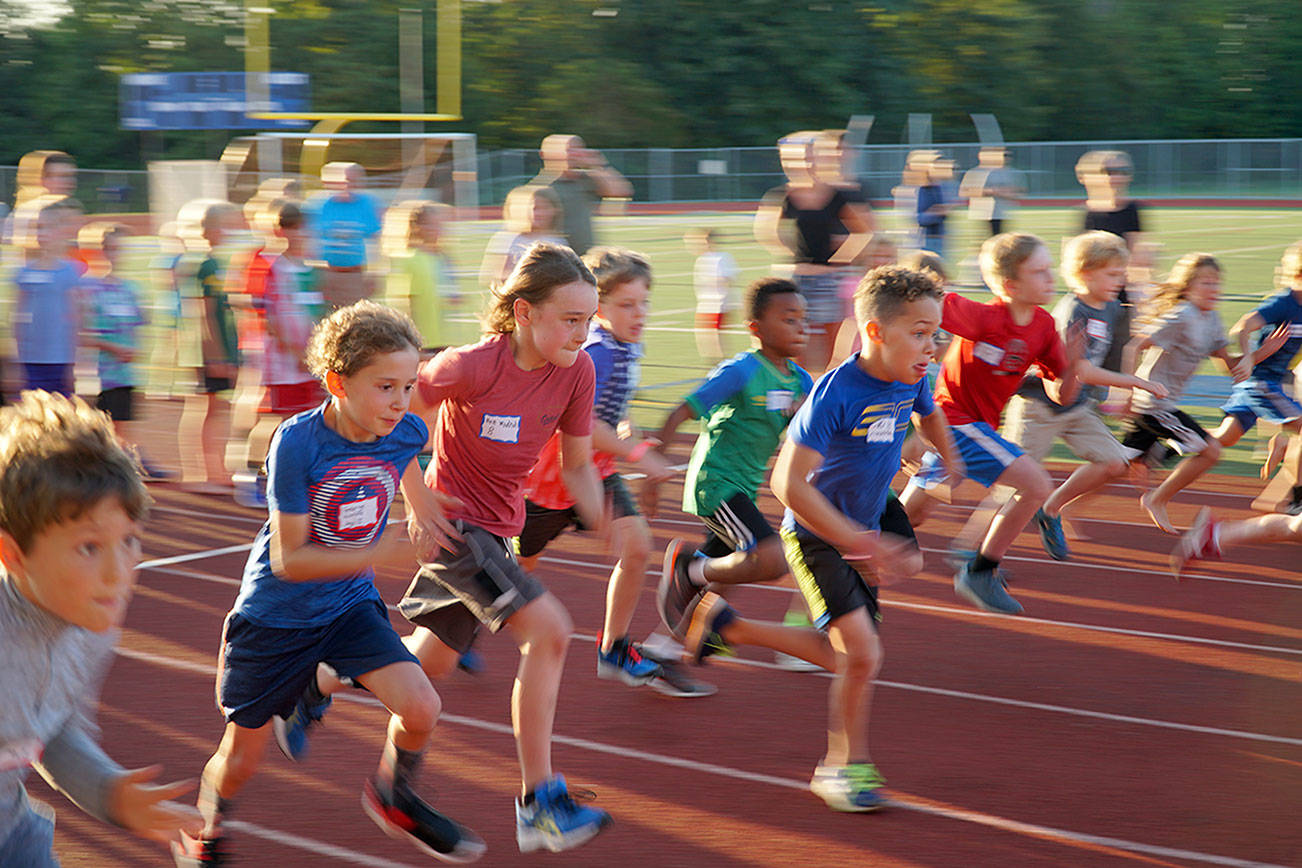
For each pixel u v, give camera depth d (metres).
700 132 50.69
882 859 3.78
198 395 9.01
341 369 3.36
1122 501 8.55
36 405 2.08
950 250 20.95
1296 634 5.93
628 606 5.21
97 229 8.82
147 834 2.32
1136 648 5.75
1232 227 29.55
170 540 7.73
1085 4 53.25
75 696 2.28
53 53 47.28
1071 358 6.28
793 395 5.09
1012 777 4.38
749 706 5.07
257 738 3.60
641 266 5.22
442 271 9.36
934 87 51.62
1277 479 8.11
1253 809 4.11
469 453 4.05
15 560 2.05
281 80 34.28
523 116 48.94
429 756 4.55
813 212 10.01
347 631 3.55
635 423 10.94
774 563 4.91
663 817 4.07
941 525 8.06
